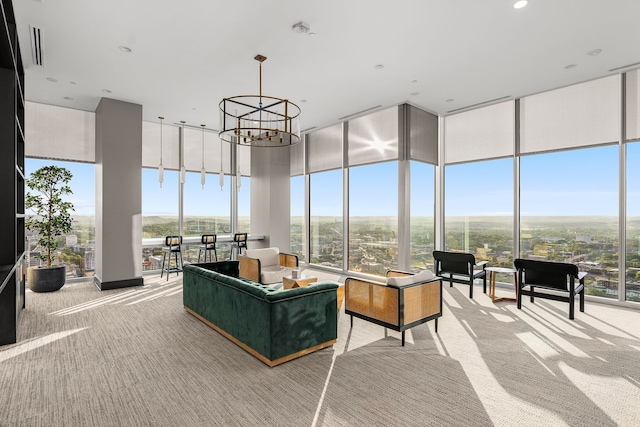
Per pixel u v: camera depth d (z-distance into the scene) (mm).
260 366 3143
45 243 5941
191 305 4652
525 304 5191
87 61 4707
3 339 3639
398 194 6430
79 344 3660
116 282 6254
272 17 3660
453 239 7090
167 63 4770
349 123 7500
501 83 5410
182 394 2662
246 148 9383
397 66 4844
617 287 5074
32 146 6449
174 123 7859
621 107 4980
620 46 4223
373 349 3537
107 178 6145
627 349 3500
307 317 3367
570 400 2568
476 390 2717
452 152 7059
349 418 2352
